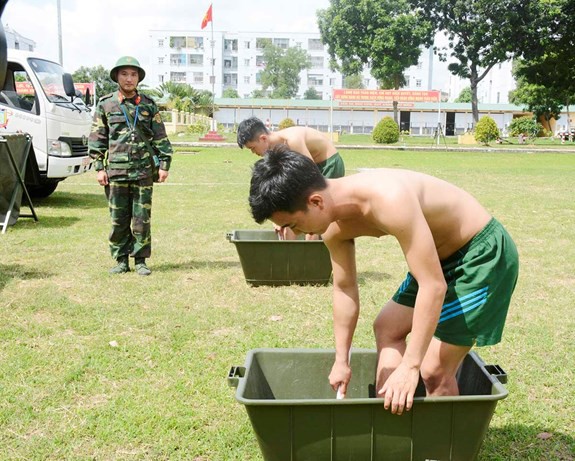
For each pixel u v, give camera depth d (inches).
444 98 2416.3
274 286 190.9
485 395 83.0
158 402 113.7
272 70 2970.0
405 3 1635.1
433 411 82.0
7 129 341.4
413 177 84.1
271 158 78.3
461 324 85.7
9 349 137.8
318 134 185.3
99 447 99.1
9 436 101.8
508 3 1409.9
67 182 496.1
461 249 86.6
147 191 201.2
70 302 170.7
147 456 97.0
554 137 2034.9
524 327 156.3
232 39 3137.3
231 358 134.8
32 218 311.1
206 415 109.5
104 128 199.3
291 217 78.4
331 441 82.5
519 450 100.0
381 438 82.8
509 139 1726.1
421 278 78.4
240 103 2169.0
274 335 148.9
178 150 938.7
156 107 201.9
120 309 166.4
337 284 94.6
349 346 95.8
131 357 134.6
